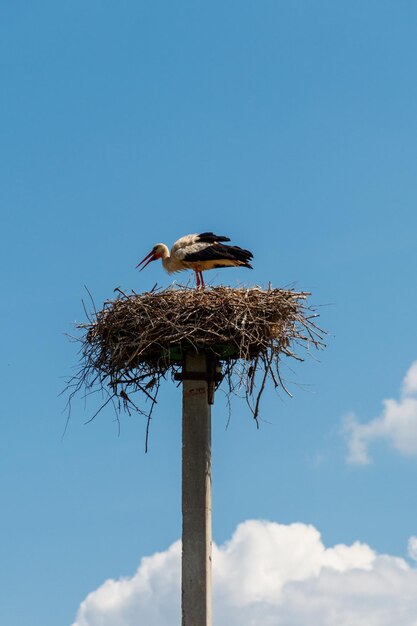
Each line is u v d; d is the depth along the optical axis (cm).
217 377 1673
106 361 1703
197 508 1584
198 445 1617
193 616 1522
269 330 1673
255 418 1655
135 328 1683
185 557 1558
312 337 1711
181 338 1636
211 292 1692
